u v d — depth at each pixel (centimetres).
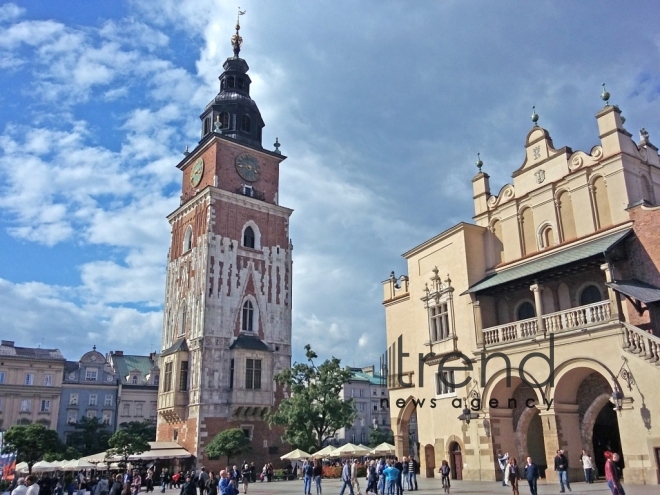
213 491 2912
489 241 3981
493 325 3719
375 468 3500
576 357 2955
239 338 6250
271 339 6538
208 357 5988
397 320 4662
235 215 6675
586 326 2908
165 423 6316
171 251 7119
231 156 6881
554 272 3216
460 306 3838
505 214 3909
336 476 5388
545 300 3453
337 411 5412
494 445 3422
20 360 9106
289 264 7006
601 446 3291
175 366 6122
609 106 3328
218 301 6225
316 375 5662
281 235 7038
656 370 2589
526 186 3803
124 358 10675
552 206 3584
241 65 7588
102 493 2973
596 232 3222
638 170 3294
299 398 5428
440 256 4116
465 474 3591
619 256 3009
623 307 2895
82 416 9188
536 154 3772
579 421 3152
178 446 5884
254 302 6538
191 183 7125
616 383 2748
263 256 6781
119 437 5328
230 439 5397
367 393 11362
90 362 9769
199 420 5750
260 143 7288
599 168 3350
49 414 9106
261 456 6050
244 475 4000
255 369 6203
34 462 5381
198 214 6675
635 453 2630
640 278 2953
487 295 3759
